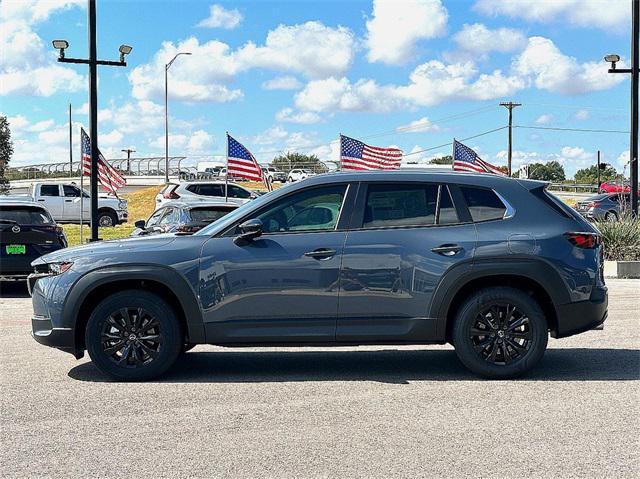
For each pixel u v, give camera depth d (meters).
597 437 5.33
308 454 4.98
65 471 4.70
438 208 7.27
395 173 7.38
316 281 7.07
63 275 7.20
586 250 7.23
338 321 7.11
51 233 14.41
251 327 7.09
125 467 4.76
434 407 6.15
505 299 7.10
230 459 4.89
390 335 7.10
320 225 7.23
